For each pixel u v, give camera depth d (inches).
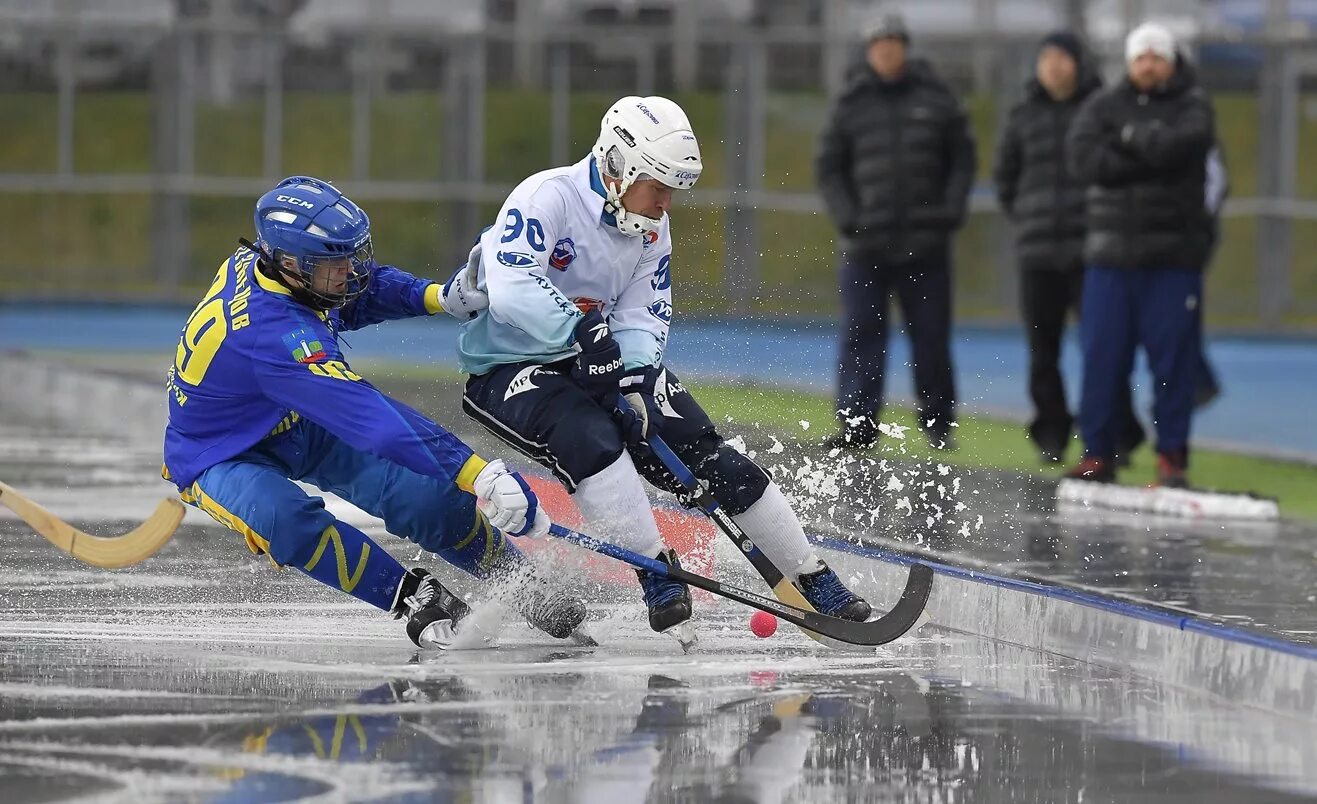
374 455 602.5
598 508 595.8
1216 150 1114.1
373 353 2229.3
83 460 1232.2
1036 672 569.6
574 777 419.8
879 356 1332.4
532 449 605.9
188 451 599.5
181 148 2684.5
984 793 414.0
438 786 408.5
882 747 458.3
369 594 592.4
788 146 2578.7
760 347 2154.3
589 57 2662.4
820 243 2529.5
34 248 2716.5
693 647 603.5
